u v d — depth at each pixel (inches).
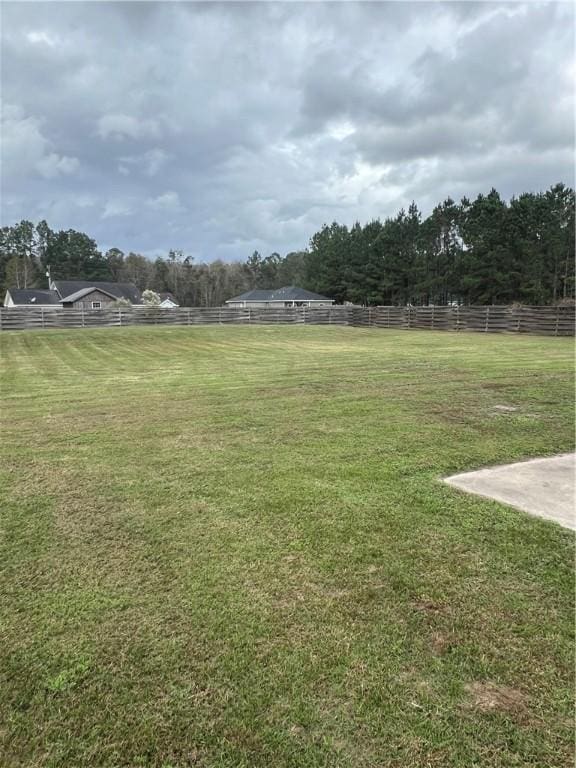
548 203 1392.7
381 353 501.0
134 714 60.9
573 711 60.4
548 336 735.7
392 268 1627.7
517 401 245.8
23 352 554.6
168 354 528.4
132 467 155.2
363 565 94.7
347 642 73.3
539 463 154.0
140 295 1923.0
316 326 980.6
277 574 92.0
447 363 402.3
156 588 88.2
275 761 54.4
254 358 474.0
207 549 102.0
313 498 127.4
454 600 83.4
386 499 126.2
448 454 163.0
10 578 92.1
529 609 80.7
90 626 77.8
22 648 72.9
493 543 102.7
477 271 1382.9
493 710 60.7
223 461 159.3
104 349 586.9
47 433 199.2
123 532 110.3
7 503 127.3
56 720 60.2
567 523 111.8
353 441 179.9
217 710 61.3
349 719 59.7
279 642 73.5
